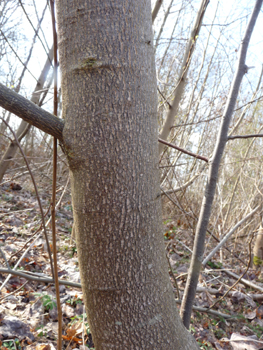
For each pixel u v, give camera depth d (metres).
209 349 2.32
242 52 1.68
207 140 5.12
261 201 3.94
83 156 0.97
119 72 0.95
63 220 4.33
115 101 0.95
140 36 1.00
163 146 3.51
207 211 1.65
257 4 1.66
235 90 1.68
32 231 3.59
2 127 4.41
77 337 1.99
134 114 0.98
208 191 1.66
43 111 1.03
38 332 1.96
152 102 1.04
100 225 0.98
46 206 4.67
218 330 2.58
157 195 1.07
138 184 0.99
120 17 0.95
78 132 0.98
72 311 2.23
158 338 1.05
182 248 4.02
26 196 4.99
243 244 4.73
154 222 1.05
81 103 0.97
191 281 1.63
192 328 2.49
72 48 0.98
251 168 5.13
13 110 0.99
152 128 1.05
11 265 2.69
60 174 4.77
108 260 0.99
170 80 4.87
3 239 3.19
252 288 3.45
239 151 5.48
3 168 2.87
